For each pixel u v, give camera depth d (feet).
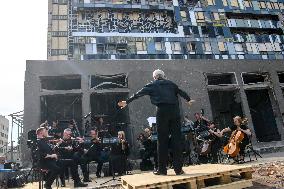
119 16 87.40
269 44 95.09
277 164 22.61
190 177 13.07
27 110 47.39
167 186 12.74
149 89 16.06
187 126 33.45
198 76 57.67
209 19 93.30
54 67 51.37
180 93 16.48
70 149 24.13
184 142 33.63
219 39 91.04
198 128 32.83
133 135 48.11
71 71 51.96
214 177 13.42
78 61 52.85
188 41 87.76
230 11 96.73
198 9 93.86
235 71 61.21
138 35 84.02
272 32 99.81
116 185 21.52
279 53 94.38
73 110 62.85
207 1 96.17
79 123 63.05
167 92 15.94
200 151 31.12
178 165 14.93
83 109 50.06
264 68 63.57
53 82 65.51
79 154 26.58
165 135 15.62
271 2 102.83
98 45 80.43
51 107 62.90
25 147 43.60
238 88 59.98
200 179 13.17
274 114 61.93
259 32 98.68
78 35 80.23
